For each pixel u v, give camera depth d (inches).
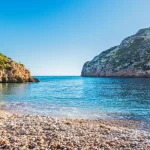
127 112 1227.9
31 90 2950.3
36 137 507.8
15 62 5211.6
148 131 773.9
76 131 609.6
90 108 1368.1
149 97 2101.4
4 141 456.1
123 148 481.4
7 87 3346.5
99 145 488.1
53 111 1225.4
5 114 1003.3
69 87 3905.0
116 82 5275.6
